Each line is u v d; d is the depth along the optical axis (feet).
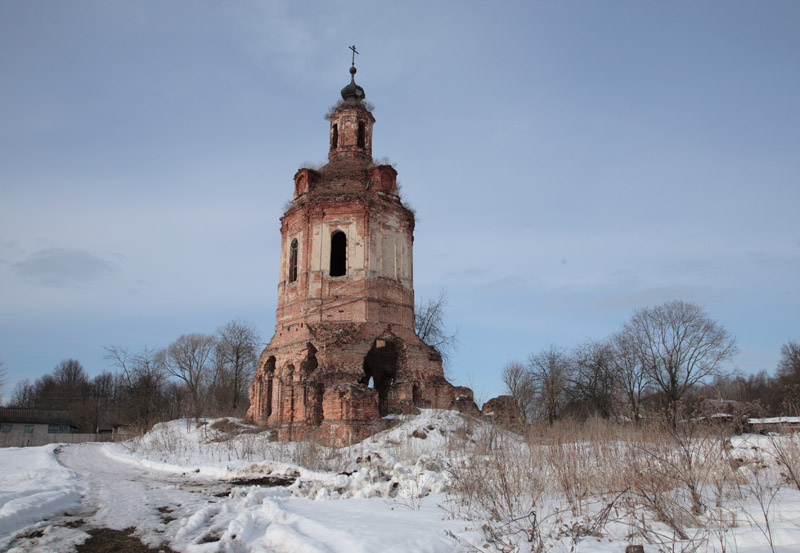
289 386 91.25
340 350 92.07
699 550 21.61
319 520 28.35
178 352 202.80
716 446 35.91
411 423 83.10
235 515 33.06
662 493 28.81
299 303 100.12
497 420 87.45
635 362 159.53
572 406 175.42
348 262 99.91
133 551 27.50
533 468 38.11
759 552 20.27
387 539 23.85
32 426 218.79
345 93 123.65
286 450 73.92
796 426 38.14
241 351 201.87
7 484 51.26
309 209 102.99
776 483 33.73
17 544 28.60
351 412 84.02
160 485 52.01
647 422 44.11
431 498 37.17
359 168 110.52
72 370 321.52
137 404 182.70
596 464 38.55
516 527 26.76
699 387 149.07
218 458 73.87
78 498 42.11
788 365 187.21
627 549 22.07
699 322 151.94
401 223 106.42
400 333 99.25
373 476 44.70
